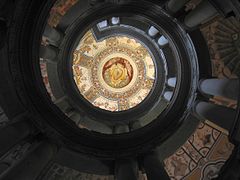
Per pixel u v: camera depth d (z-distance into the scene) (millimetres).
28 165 8906
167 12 11273
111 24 15328
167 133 11008
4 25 7934
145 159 10445
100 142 10625
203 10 9367
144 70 19547
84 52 19141
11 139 8719
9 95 9258
